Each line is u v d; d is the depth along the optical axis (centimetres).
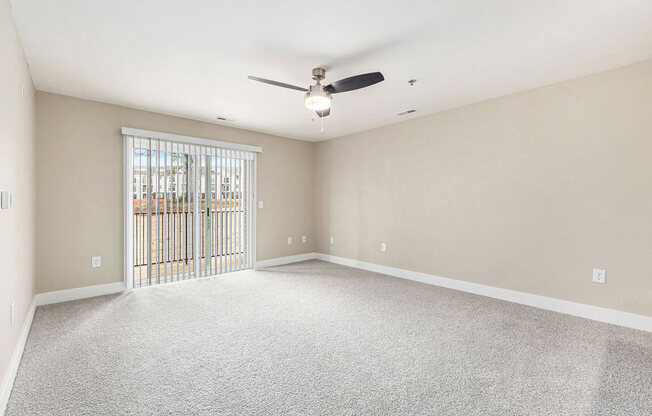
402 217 445
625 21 203
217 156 455
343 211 534
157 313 299
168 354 220
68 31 215
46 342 236
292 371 199
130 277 378
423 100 358
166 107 379
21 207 230
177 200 416
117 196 369
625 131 268
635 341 239
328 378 191
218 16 199
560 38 225
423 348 230
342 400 169
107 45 235
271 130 496
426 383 186
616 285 273
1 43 164
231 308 314
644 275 259
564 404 167
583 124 290
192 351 224
